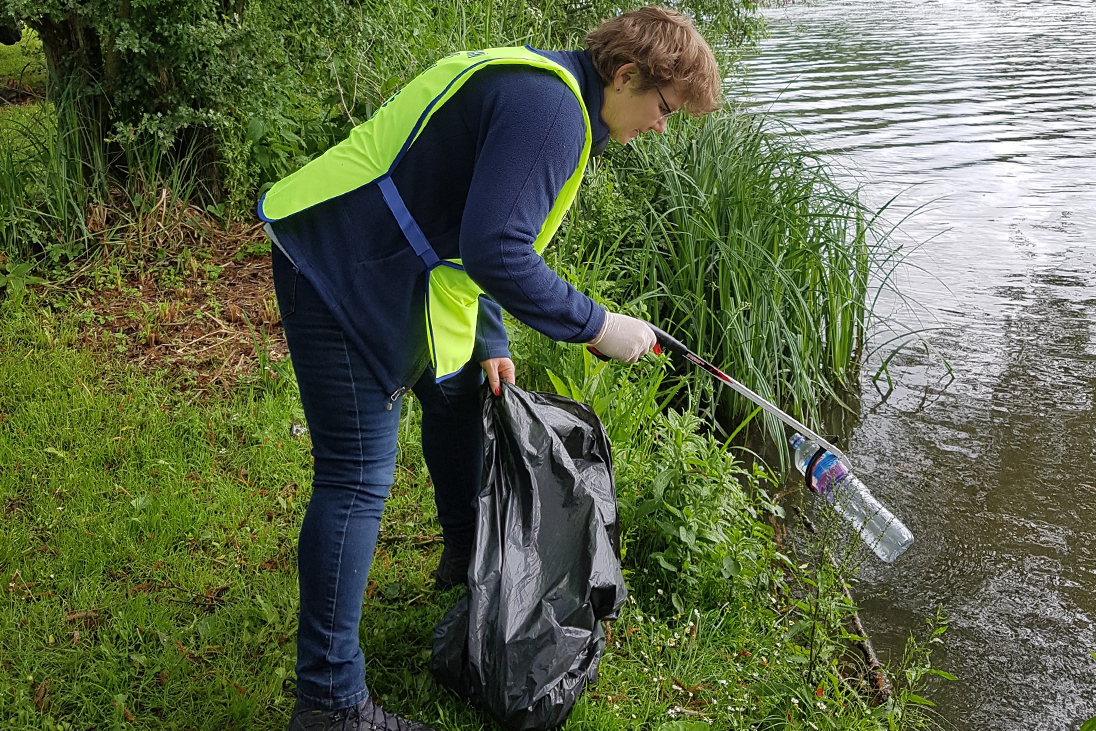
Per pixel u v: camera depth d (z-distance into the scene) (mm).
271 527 2822
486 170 1753
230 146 4484
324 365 1922
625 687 2346
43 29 4312
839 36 16531
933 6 20984
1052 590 3086
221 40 4211
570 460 2320
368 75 4957
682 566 2680
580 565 2221
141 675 2279
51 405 3305
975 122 9492
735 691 2361
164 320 3959
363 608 2518
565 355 3564
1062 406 4324
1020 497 3629
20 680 2201
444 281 1942
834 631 2746
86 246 4293
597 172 4855
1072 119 9562
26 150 4641
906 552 3277
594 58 1942
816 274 4758
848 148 8523
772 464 4062
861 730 2289
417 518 2926
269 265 4457
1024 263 5934
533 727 2113
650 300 4773
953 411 4332
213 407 3418
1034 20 17734
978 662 2762
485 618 2084
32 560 2619
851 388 4609
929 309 5355
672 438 2924
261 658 2336
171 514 2822
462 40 4984
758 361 4457
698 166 5059
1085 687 2666
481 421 2412
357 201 1870
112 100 4406
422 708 2238
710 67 1947
